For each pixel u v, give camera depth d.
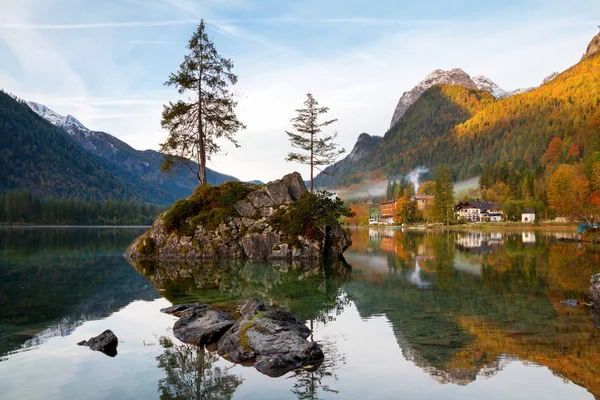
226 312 16.23
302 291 21.36
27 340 12.52
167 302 18.47
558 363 10.30
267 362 10.25
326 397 8.55
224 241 38.66
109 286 22.66
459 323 14.34
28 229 134.62
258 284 23.75
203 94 44.38
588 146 189.00
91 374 9.84
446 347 11.72
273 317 13.45
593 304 17.02
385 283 23.70
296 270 30.23
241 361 10.73
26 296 19.52
